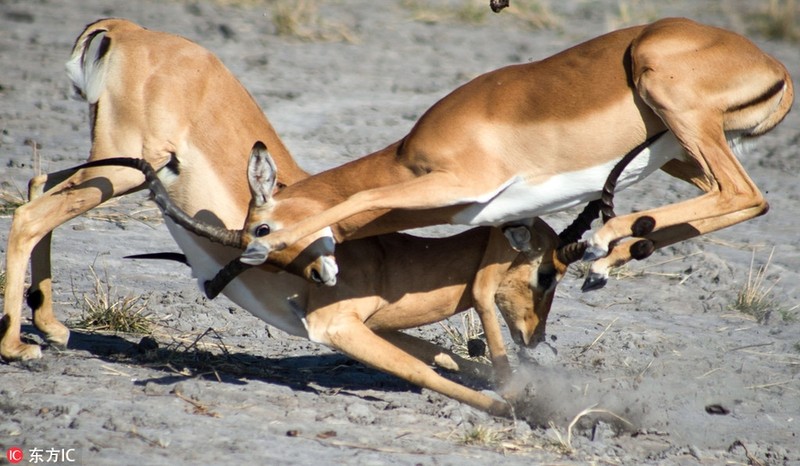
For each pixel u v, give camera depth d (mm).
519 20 69500
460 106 20781
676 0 79125
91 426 17984
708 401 22531
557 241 21734
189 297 27094
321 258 20547
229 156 22266
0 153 37094
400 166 21000
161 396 19891
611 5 76188
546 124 20375
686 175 22891
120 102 22125
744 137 21516
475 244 22031
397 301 21953
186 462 16797
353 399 20812
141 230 32031
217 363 22672
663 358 24906
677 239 21656
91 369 21172
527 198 20781
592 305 28922
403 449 18266
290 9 65062
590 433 20297
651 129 20500
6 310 21641
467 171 20422
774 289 30703
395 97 50562
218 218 22078
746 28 71062
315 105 47812
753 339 27062
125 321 24688
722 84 20266
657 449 19812
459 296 22156
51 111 43656
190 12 64562
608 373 23547
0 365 21359
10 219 30797
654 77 19969
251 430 18516
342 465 17234
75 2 65625
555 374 22328
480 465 17781
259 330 25719
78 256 29125
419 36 63812
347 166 21516
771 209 38281
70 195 22094
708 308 29297
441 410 20625
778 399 23000
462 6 71500
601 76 20406
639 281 31000
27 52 53156
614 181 20500
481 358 24453
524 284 21828
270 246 19734
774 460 19609
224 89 22562
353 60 57344
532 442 19375
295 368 23203
